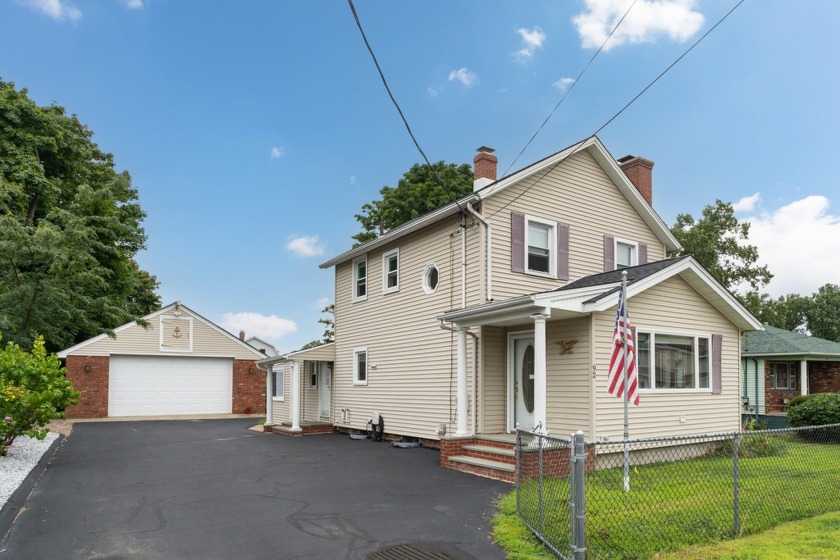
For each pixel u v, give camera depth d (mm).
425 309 14719
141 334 26219
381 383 16391
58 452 13391
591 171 15352
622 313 8992
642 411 11383
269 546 6066
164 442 15742
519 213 13680
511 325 12648
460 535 6441
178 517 7262
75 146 24172
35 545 6078
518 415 12500
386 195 30547
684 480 8555
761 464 9766
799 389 25219
